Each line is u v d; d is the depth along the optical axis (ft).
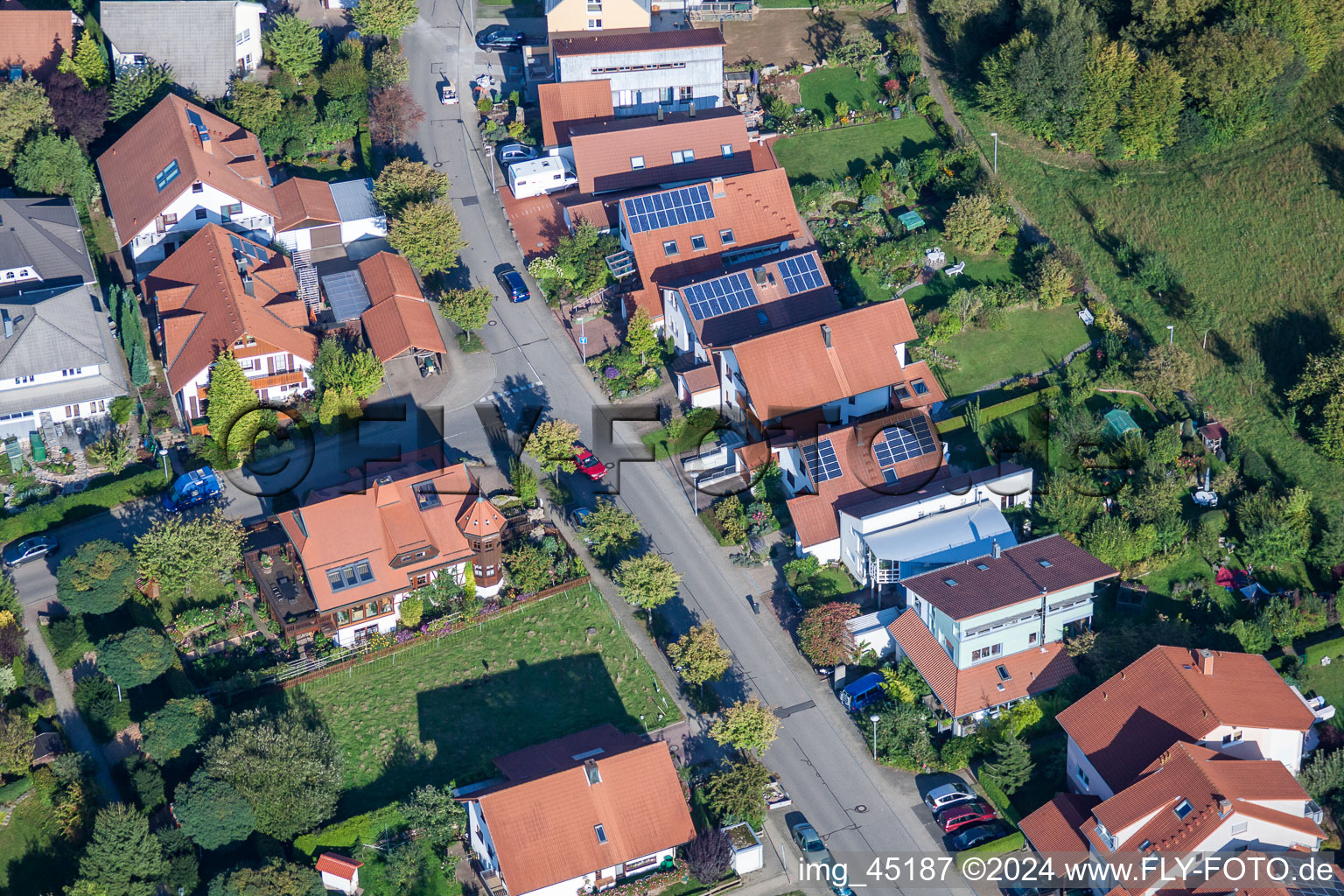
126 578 328.49
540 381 399.03
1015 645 323.98
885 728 314.55
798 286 395.55
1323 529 358.23
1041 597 319.06
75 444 374.22
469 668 330.34
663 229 415.03
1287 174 433.89
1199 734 293.23
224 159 431.84
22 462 368.89
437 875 291.58
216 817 286.05
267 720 302.86
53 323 379.55
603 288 419.33
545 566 347.56
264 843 290.76
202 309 387.34
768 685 329.31
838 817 304.09
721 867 287.07
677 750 315.78
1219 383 397.39
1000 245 430.20
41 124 431.84
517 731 317.22
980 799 304.09
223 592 340.59
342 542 331.77
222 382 365.40
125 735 313.73
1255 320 408.46
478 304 401.90
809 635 327.88
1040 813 294.46
